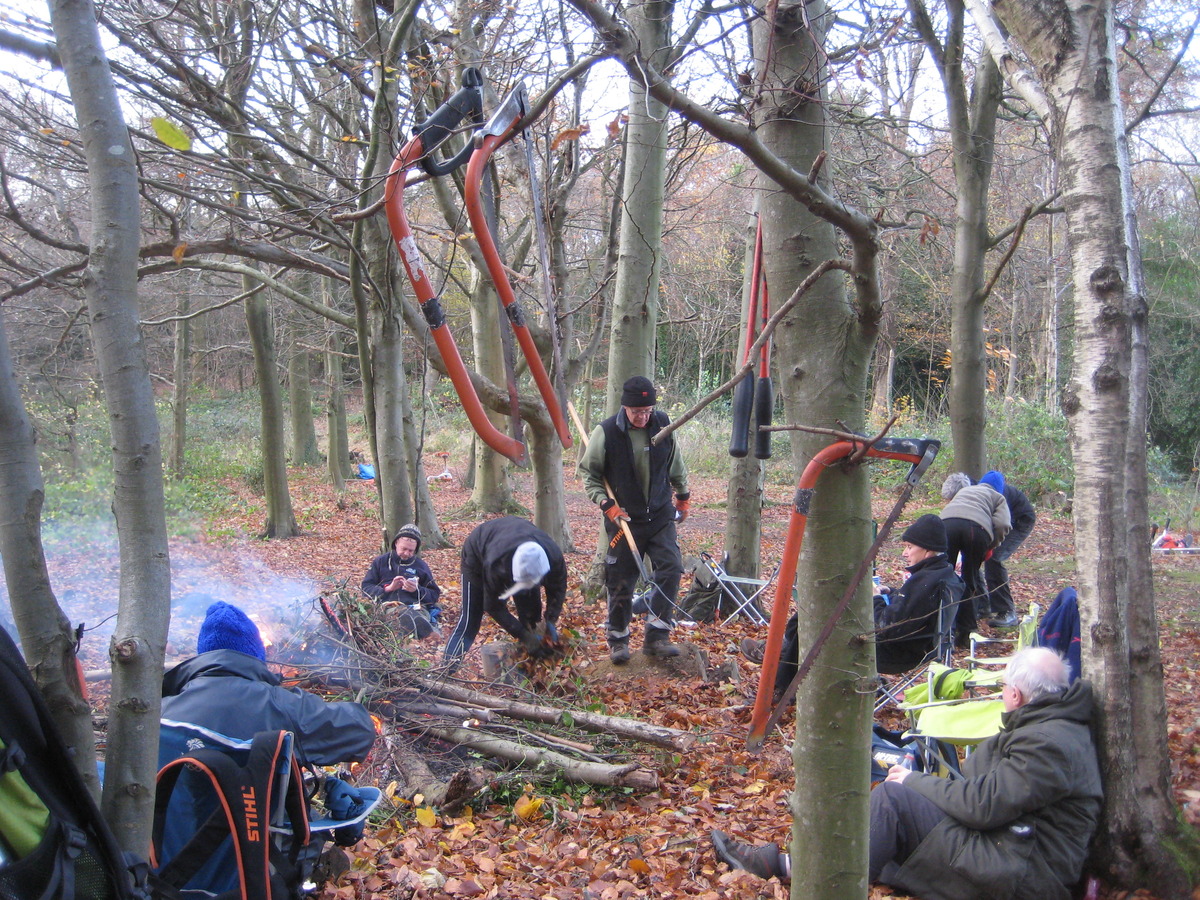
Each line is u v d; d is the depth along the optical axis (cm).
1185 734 379
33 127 615
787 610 226
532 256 1302
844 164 800
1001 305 2062
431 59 653
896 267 1606
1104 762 318
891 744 448
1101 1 313
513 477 2228
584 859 387
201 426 2480
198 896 257
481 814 441
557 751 473
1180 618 622
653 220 799
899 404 2320
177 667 327
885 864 334
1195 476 1542
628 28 196
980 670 482
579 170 870
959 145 798
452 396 2856
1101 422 316
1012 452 1596
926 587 547
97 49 217
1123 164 313
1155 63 611
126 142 218
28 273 578
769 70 239
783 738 516
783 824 418
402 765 464
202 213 946
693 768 480
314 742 312
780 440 2141
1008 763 318
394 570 721
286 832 278
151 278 1166
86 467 1373
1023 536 761
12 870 175
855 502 235
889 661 564
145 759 211
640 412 584
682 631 761
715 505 1706
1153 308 1173
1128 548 316
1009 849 313
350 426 3102
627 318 814
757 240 250
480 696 520
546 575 568
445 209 804
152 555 217
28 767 182
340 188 754
